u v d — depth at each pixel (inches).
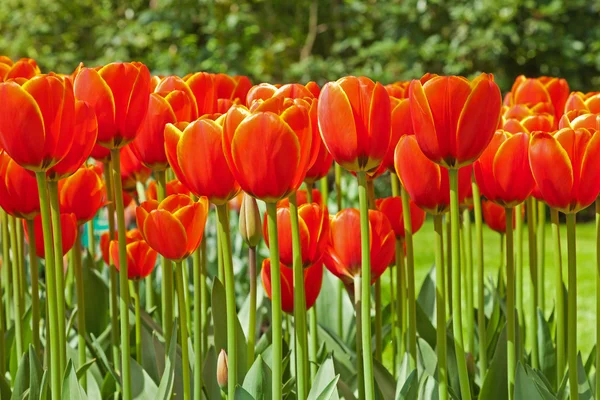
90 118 59.6
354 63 329.1
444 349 61.9
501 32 319.6
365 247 59.1
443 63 337.4
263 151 56.2
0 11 332.2
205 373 66.1
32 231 65.1
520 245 74.0
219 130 58.3
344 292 83.4
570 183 59.0
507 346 65.8
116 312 70.7
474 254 239.3
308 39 346.0
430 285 83.6
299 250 59.7
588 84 354.3
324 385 62.6
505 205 63.0
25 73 70.1
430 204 61.9
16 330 71.7
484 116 57.9
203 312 70.5
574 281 60.8
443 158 58.7
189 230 60.6
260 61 317.7
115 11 346.3
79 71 62.4
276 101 57.7
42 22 329.7
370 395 59.6
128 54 331.6
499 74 341.1
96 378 73.4
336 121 57.7
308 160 57.8
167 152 59.7
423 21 328.8
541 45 326.3
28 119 57.2
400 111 63.6
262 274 65.5
